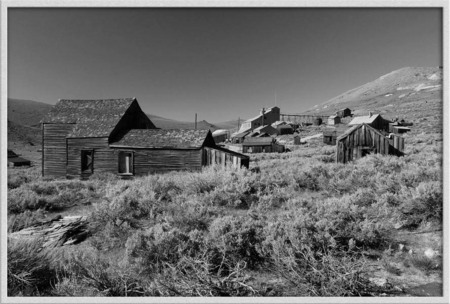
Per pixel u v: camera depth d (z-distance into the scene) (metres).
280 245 4.45
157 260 4.52
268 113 112.88
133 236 5.08
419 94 147.75
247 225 5.21
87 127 22.64
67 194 9.88
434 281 3.79
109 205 6.99
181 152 20.12
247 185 8.66
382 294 3.56
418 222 5.66
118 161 21.36
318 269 3.92
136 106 26.34
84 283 4.08
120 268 4.29
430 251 4.43
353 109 161.38
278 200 7.93
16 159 43.16
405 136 45.47
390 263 4.30
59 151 23.36
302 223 5.09
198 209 6.74
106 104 25.66
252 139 56.00
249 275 4.22
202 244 4.75
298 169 11.85
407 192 6.45
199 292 3.69
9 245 4.40
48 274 4.40
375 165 12.27
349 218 5.57
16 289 4.03
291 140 71.19
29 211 7.57
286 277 3.96
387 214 5.84
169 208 7.14
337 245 4.68
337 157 17.77
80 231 6.34
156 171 20.52
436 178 7.93
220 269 4.06
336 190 8.80
